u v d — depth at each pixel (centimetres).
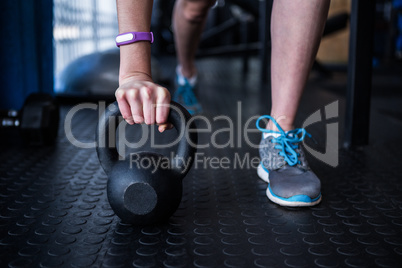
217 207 108
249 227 96
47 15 204
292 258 82
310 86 344
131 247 86
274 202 111
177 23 223
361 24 157
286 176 114
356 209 107
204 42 622
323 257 82
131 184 89
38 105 163
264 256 82
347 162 148
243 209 107
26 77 200
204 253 83
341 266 79
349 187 123
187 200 113
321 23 115
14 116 165
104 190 120
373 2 155
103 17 481
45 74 209
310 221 100
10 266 78
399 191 120
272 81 124
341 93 305
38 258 81
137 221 92
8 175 132
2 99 193
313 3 112
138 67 95
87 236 91
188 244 87
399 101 274
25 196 114
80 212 104
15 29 188
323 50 556
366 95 165
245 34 509
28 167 141
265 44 348
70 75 279
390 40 638
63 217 101
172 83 346
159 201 90
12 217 100
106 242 88
